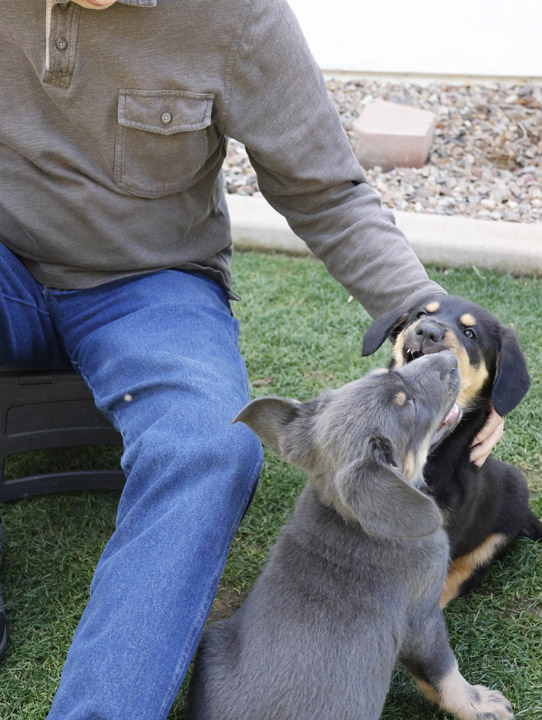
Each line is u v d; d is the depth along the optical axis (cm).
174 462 109
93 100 123
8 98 126
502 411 133
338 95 320
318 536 112
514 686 123
